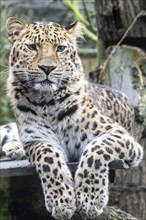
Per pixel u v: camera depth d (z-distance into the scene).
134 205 11.77
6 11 18.05
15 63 8.81
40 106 8.80
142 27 11.48
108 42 11.99
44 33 8.77
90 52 17.67
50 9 19.55
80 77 8.97
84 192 8.04
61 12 19.56
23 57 8.72
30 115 8.85
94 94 9.62
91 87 9.75
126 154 8.45
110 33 11.69
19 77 8.79
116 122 9.69
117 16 11.49
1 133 10.78
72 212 7.99
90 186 8.05
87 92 9.06
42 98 8.77
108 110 9.96
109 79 11.58
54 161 8.18
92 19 15.76
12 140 10.58
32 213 9.34
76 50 9.00
